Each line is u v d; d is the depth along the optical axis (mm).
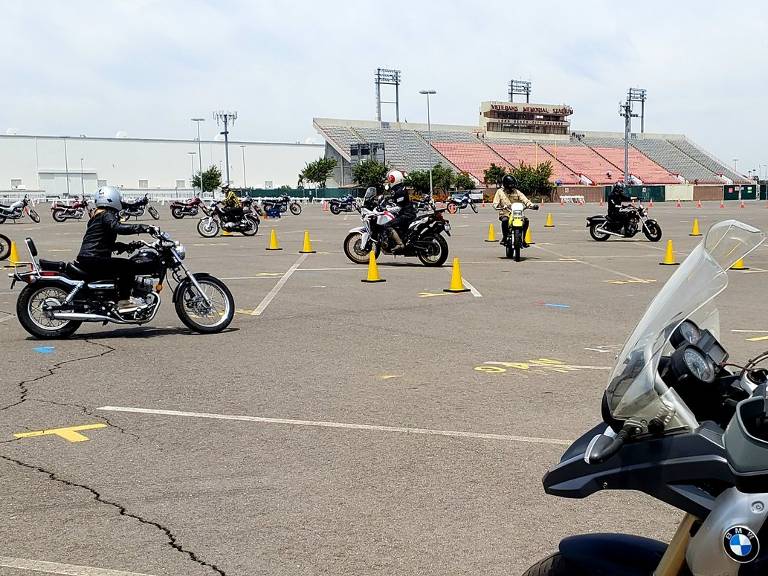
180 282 11156
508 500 5211
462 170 97188
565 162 106062
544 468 5789
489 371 8789
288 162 129125
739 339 10430
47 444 6414
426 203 20719
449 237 30531
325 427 6801
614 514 5008
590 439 2871
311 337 10867
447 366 9062
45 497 5309
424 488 5422
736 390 2951
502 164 101188
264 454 6129
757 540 2461
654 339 2855
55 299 10719
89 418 7129
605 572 2877
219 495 5328
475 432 6625
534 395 7770
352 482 5539
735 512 2492
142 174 120438
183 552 4504
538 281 16781
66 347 10344
